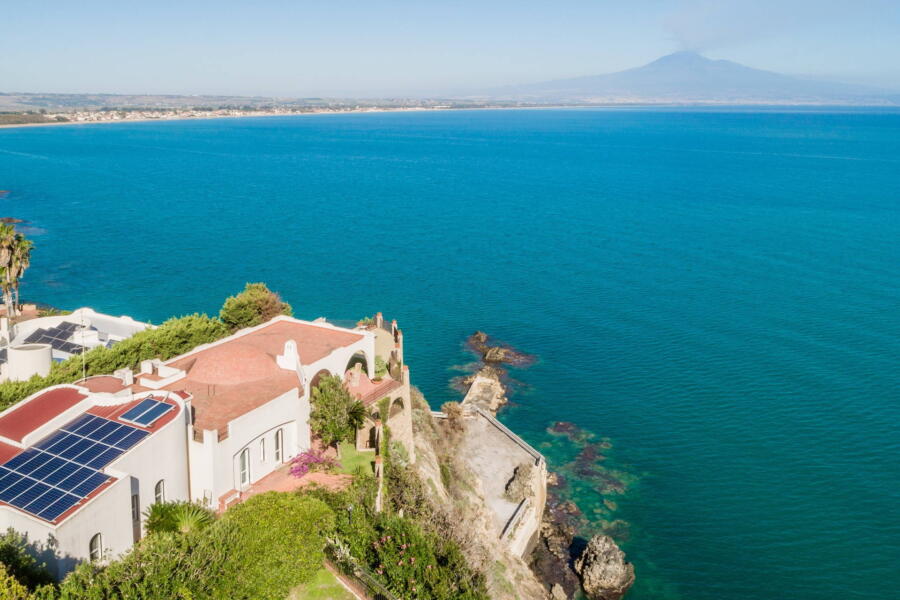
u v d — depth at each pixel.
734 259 143.38
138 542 32.16
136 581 27.69
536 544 59.31
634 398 82.69
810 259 142.25
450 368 91.06
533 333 103.31
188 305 113.81
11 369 53.16
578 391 84.69
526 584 50.69
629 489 65.62
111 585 27.36
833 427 75.00
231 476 40.12
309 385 49.31
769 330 102.94
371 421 50.75
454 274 134.62
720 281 128.00
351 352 54.41
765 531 59.50
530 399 82.69
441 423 71.50
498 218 191.62
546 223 183.88
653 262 142.38
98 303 113.38
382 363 61.88
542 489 63.06
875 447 71.06
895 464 68.19
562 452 71.69
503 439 71.12
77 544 29.81
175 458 36.97
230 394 43.72
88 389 39.09
